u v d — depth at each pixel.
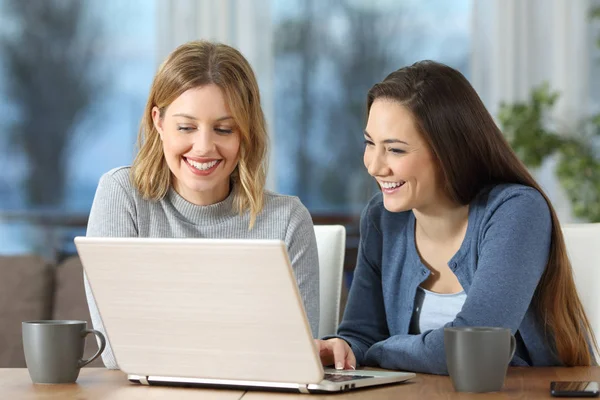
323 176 6.60
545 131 5.68
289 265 1.71
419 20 6.53
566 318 2.43
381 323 2.72
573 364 2.44
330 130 6.60
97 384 1.97
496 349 1.81
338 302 2.92
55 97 6.67
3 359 3.54
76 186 6.69
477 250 2.46
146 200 2.76
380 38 6.56
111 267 1.86
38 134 6.68
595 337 2.67
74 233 6.62
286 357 1.79
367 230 2.75
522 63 6.41
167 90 2.53
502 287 2.27
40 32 6.68
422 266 2.57
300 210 2.80
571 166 5.57
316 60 6.60
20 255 3.74
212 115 2.51
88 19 6.65
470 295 2.28
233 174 2.78
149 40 6.62
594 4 6.36
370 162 2.46
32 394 1.85
